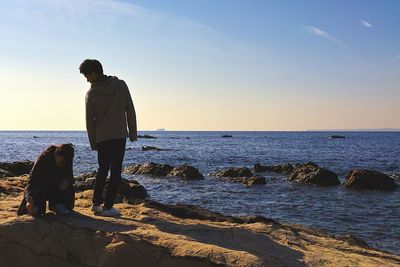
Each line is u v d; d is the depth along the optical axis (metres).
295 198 19.59
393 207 17.36
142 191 13.45
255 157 48.84
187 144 88.50
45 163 6.78
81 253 6.09
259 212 16.09
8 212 7.24
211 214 8.50
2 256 5.97
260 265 5.62
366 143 98.69
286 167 31.66
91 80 7.04
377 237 12.27
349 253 6.86
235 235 6.66
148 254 5.94
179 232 6.62
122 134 7.04
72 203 7.20
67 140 112.00
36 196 6.62
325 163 41.41
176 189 22.17
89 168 32.56
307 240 7.30
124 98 7.07
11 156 48.41
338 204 18.00
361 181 23.31
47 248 6.04
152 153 54.38
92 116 7.04
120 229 6.40
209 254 5.81
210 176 28.03
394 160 44.88
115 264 5.88
